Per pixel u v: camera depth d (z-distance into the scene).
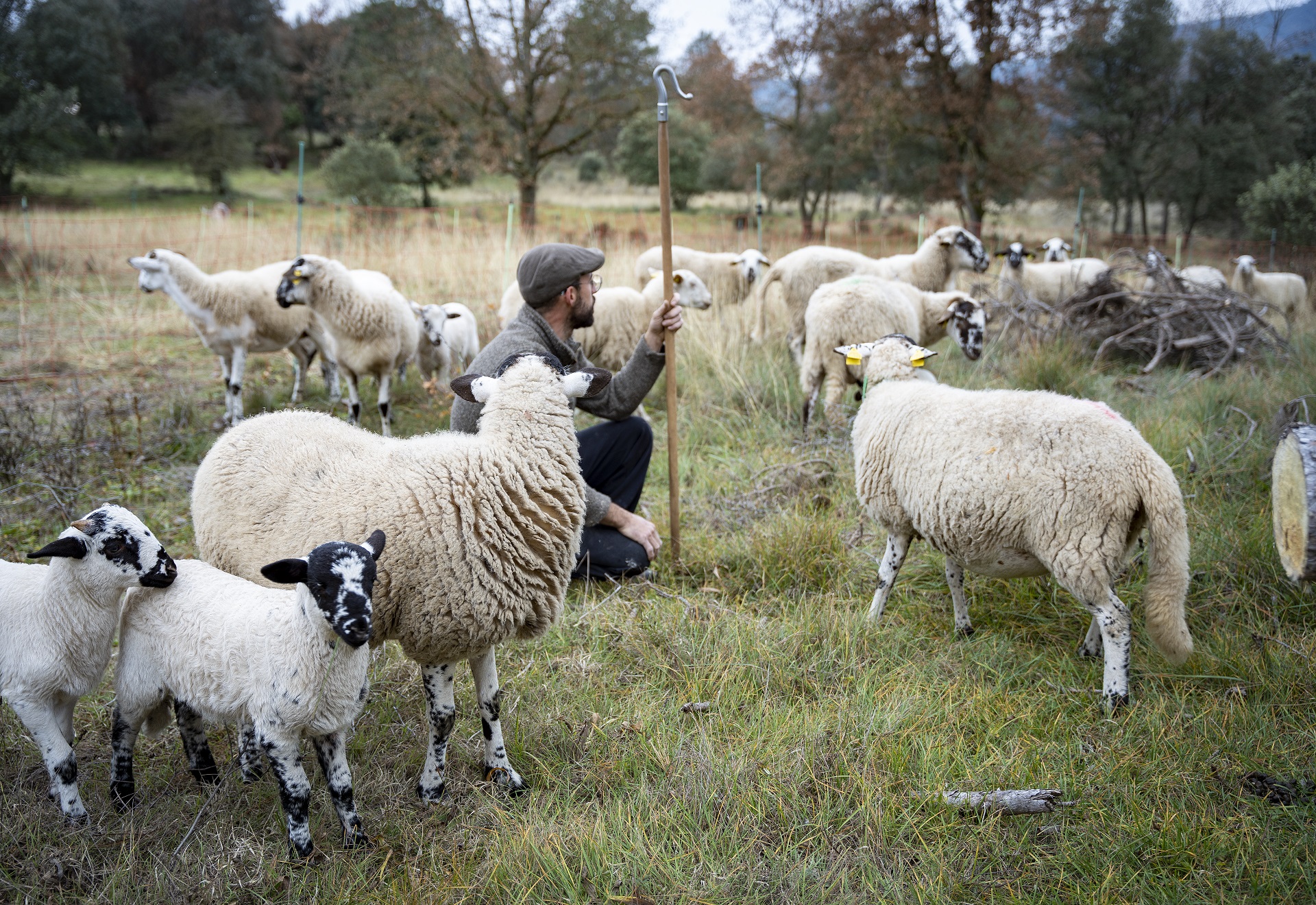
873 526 5.05
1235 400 6.31
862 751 3.08
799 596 4.31
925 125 25.14
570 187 47.06
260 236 15.62
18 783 3.03
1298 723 3.18
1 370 8.75
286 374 9.20
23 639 2.76
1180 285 9.38
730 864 2.62
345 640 2.32
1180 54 28.61
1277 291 12.68
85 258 15.26
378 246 14.37
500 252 13.12
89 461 6.12
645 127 38.28
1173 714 3.25
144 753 3.27
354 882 2.58
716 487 5.64
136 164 49.97
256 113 54.47
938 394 3.89
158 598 2.83
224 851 2.70
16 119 34.38
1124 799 2.82
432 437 3.11
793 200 42.19
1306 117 29.28
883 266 9.95
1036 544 3.43
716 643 3.81
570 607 4.29
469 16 24.30
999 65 24.62
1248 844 2.58
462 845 2.77
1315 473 3.23
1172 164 27.81
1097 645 3.78
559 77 25.75
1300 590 3.99
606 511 4.42
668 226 4.48
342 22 45.75
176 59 55.94
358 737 3.30
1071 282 11.27
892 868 2.61
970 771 2.97
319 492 2.91
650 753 3.14
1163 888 2.47
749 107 28.95
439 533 2.78
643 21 24.69
